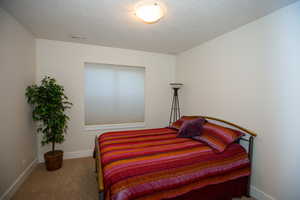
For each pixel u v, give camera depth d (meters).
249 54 1.98
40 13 1.84
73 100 2.98
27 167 2.33
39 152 2.79
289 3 1.55
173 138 2.20
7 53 1.82
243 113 2.05
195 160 1.56
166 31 2.34
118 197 1.13
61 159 2.60
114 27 2.22
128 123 3.50
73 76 2.95
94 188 2.05
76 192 1.96
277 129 1.67
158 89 3.69
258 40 1.87
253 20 1.93
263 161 1.80
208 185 1.55
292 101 1.54
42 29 2.32
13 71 1.95
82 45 2.98
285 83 1.60
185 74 3.39
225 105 2.34
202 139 2.03
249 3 1.57
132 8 1.72
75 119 3.01
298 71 1.50
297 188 1.51
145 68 3.54
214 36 2.50
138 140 2.08
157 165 1.42
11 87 1.90
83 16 1.91
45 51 2.74
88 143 3.12
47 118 2.42
